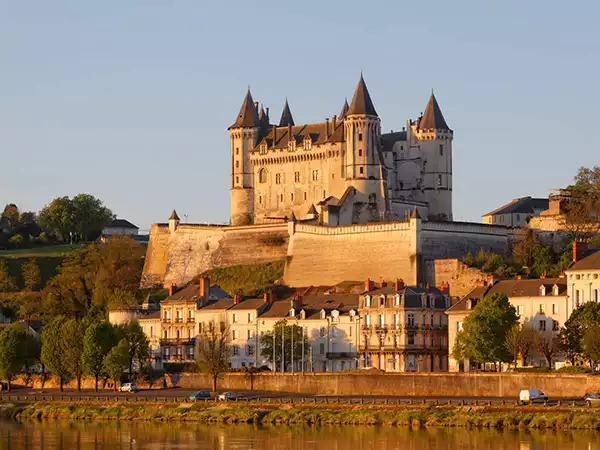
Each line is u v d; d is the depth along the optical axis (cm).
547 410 19438
